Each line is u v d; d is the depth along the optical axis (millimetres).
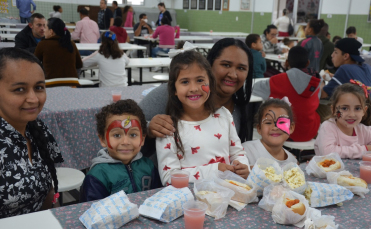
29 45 4613
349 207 1107
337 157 1440
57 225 932
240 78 1625
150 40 8953
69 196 2668
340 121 1910
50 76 3680
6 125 1130
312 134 2984
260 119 1832
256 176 1146
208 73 1366
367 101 1992
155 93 1568
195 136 1394
